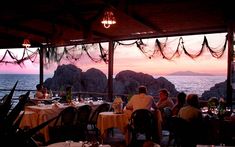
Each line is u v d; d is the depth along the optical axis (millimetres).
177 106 5496
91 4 5543
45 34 8359
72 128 5375
